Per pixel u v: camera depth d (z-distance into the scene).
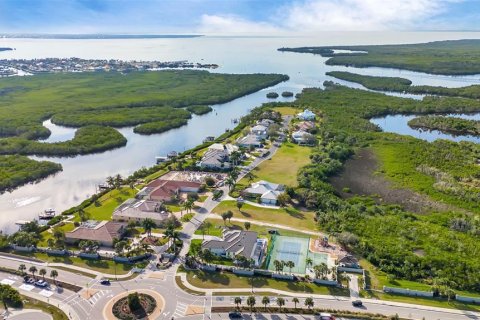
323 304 126.81
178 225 178.00
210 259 149.25
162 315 121.44
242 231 164.25
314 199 198.00
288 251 157.88
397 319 118.94
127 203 196.25
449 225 179.38
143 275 142.00
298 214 190.00
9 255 155.38
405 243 161.50
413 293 132.12
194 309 124.19
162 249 158.62
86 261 151.12
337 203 193.75
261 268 147.38
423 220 184.62
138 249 155.00
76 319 119.56
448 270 143.00
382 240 163.50
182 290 133.62
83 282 138.12
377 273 144.38
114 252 157.00
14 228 183.62
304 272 144.38
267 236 169.25
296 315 122.00
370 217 183.75
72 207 199.88
